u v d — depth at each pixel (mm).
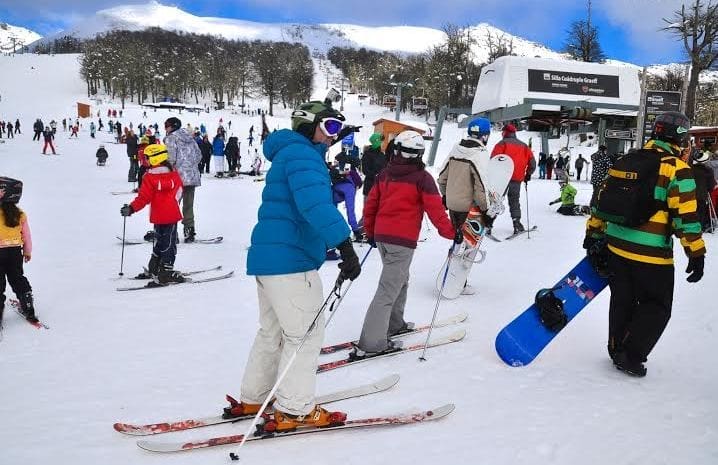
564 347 4211
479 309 5211
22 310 4895
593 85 19438
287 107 108500
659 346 4199
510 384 3533
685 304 5293
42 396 3434
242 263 7590
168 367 3938
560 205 13086
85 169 22172
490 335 4473
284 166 2777
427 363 3916
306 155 2736
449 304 5391
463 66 68812
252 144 43562
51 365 3969
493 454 2674
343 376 3732
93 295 5953
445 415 3082
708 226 9750
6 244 4766
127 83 98250
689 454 2666
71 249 8414
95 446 2799
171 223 6391
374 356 4012
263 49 138625
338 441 2834
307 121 2830
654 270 3533
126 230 10078
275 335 3033
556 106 19094
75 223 10742
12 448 2775
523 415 3092
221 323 4992
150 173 6316
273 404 3119
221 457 2684
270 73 102062
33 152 29219
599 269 3826
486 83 20641
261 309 3045
